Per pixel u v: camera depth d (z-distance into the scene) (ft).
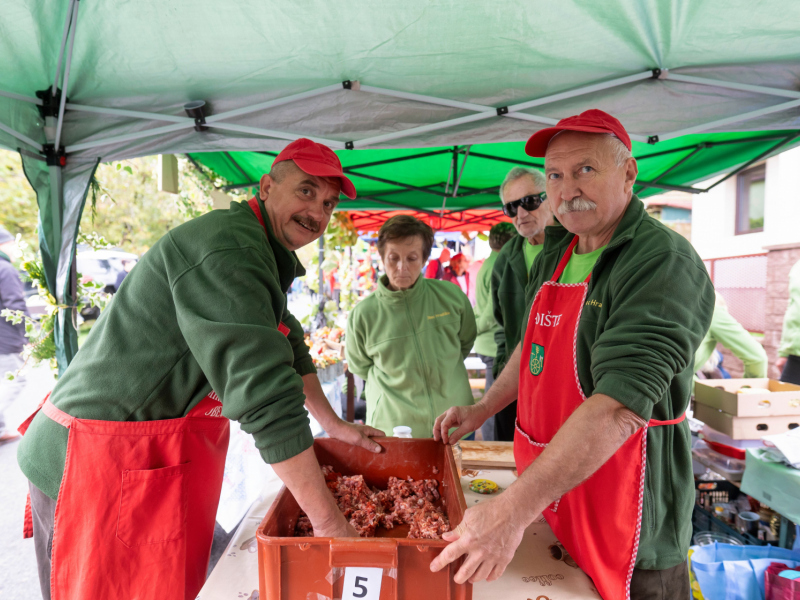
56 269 7.99
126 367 3.90
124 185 33.63
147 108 7.63
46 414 4.16
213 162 12.27
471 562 2.73
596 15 6.02
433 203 17.90
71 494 3.88
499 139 8.16
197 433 4.15
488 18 5.99
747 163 11.50
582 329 3.82
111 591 3.86
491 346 12.83
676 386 3.55
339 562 2.75
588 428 2.93
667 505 3.60
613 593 3.30
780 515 7.26
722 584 5.34
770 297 20.66
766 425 8.07
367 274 24.59
